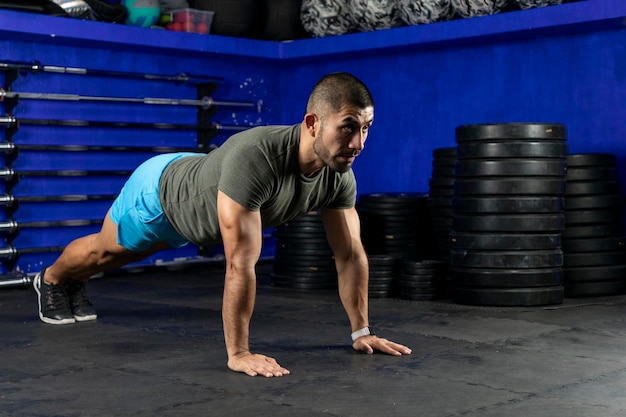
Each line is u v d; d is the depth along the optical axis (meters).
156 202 3.34
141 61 6.83
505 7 6.15
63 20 6.07
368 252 5.73
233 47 6.98
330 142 2.82
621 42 5.69
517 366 3.29
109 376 3.16
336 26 6.91
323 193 3.17
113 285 5.88
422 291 5.06
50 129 6.41
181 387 2.97
